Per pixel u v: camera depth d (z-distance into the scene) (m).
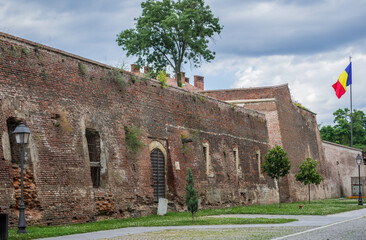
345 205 42.78
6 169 21.06
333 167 70.00
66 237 17.72
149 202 30.27
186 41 50.03
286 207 39.16
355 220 25.02
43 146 23.31
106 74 28.52
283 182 51.34
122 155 28.73
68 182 24.23
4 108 21.62
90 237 17.58
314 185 60.50
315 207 39.03
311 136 62.59
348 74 63.66
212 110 40.66
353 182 76.12
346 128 111.25
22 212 18.92
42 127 23.47
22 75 22.86
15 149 22.44
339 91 63.50
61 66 25.22
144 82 31.97
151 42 50.75
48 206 22.89
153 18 49.81
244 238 16.25
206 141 38.97
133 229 20.83
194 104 37.88
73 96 25.69
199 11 50.59
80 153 25.39
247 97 52.78
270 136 51.69
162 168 33.03
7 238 16.36
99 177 26.98
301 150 57.72
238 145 44.28
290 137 54.47
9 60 22.30
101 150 27.17
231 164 42.28
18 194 21.94
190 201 24.48
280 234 17.56
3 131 21.27
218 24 51.34
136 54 51.06
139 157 30.19
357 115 113.44
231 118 43.75
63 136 24.55
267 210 34.09
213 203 38.25
